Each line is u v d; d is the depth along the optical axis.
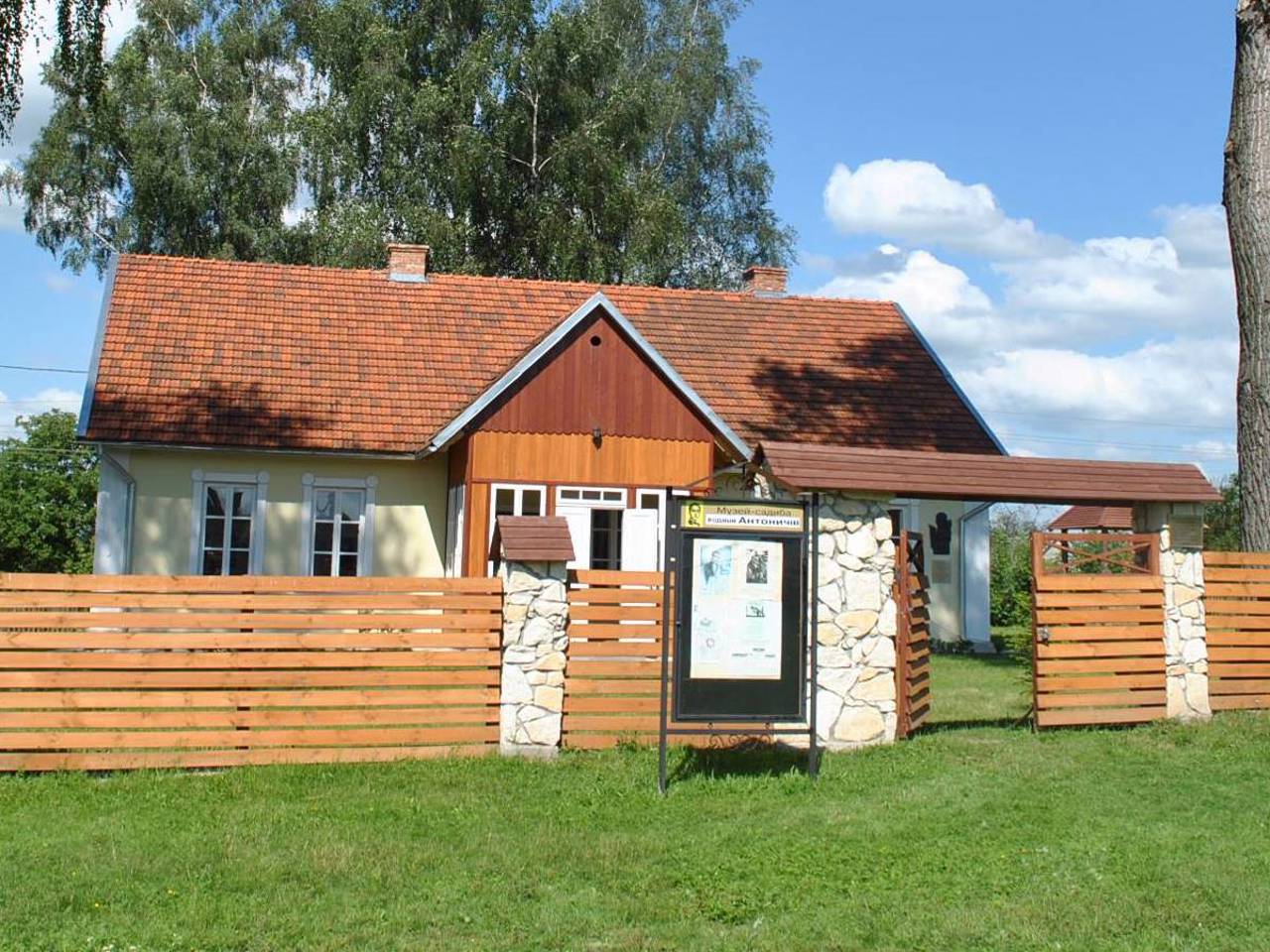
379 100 34.94
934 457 13.01
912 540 14.46
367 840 8.84
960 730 13.47
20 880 7.85
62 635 10.98
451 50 36.75
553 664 11.97
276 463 21.27
